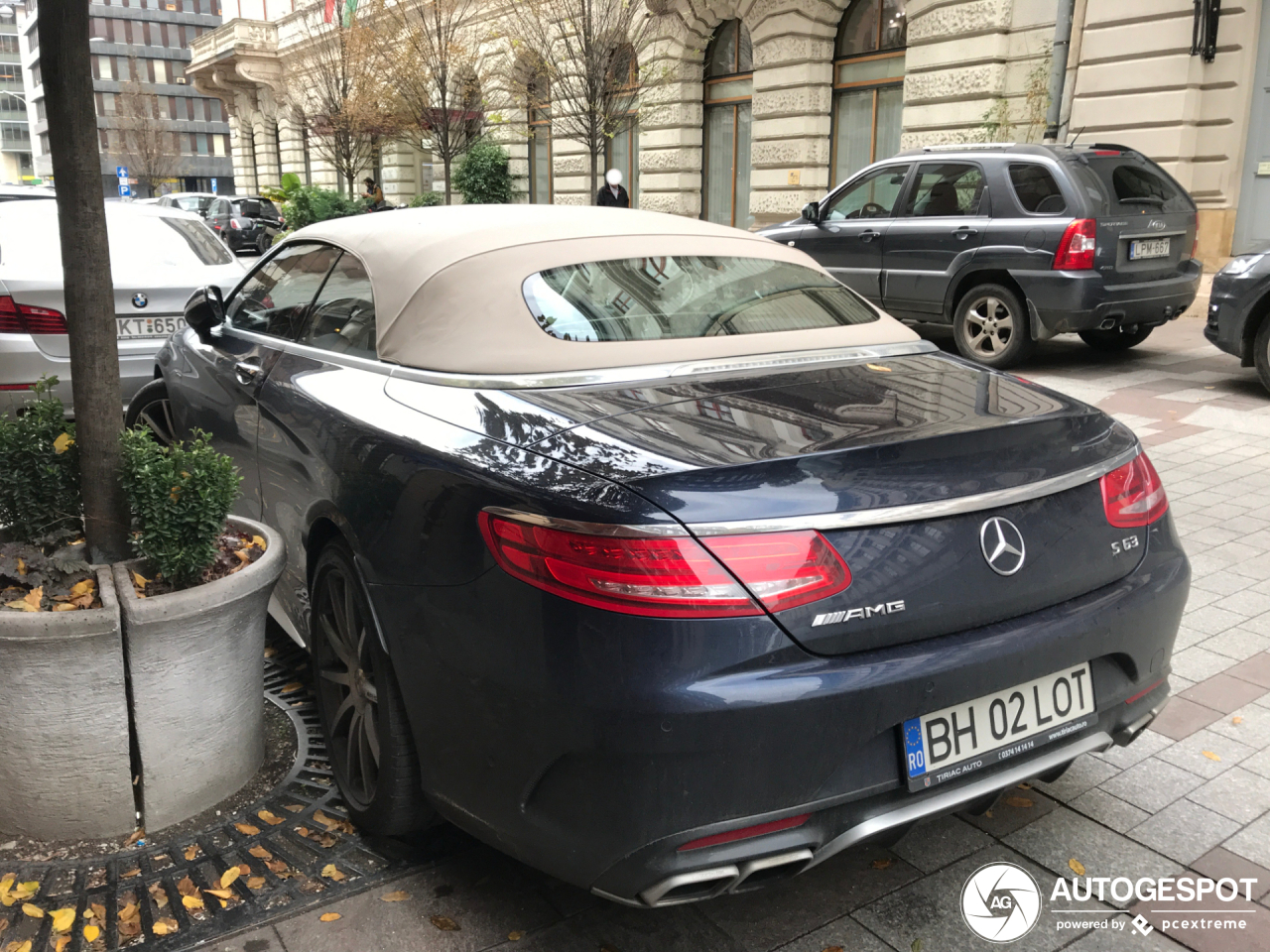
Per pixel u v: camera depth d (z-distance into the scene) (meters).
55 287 5.80
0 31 136.88
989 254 8.88
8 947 2.22
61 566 2.70
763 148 17.91
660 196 20.30
